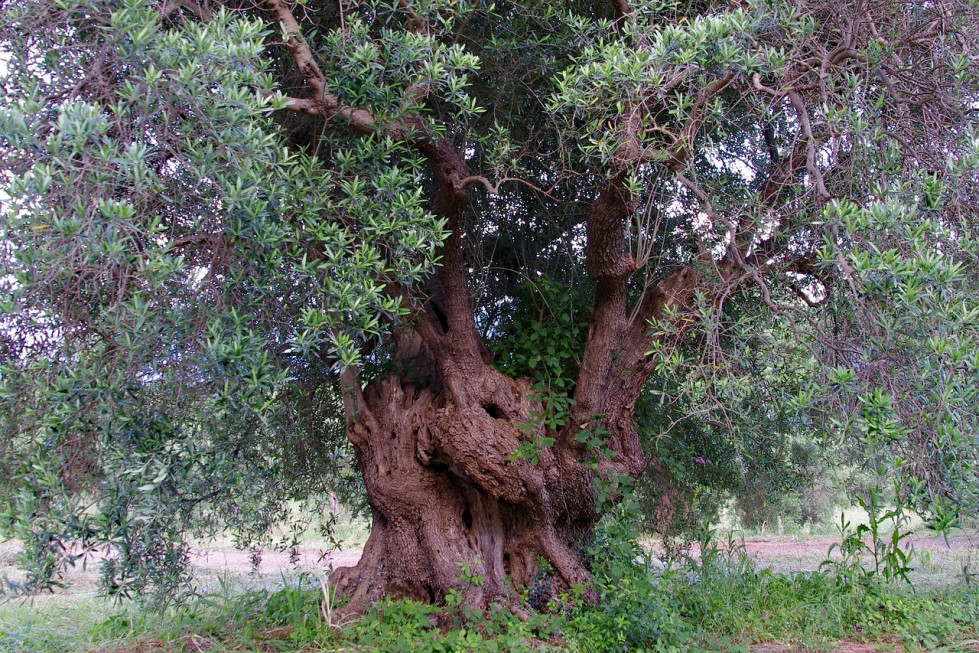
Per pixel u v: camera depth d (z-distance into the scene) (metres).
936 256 3.31
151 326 3.21
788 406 3.81
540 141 5.94
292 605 5.52
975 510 3.24
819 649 4.88
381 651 4.58
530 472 5.31
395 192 4.00
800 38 4.25
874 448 3.32
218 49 3.23
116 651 4.81
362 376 6.33
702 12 5.42
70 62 3.52
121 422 3.43
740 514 9.46
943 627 5.30
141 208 3.33
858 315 3.56
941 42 4.18
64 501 3.41
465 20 5.02
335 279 3.84
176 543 4.54
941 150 4.03
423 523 5.63
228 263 3.70
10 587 3.64
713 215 4.32
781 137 5.09
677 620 4.86
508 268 6.59
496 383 5.54
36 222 2.84
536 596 5.41
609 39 4.98
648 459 6.80
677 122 4.36
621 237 5.29
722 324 4.56
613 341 5.61
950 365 3.13
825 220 3.63
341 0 4.53
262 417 3.37
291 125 5.28
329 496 7.72
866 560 8.05
